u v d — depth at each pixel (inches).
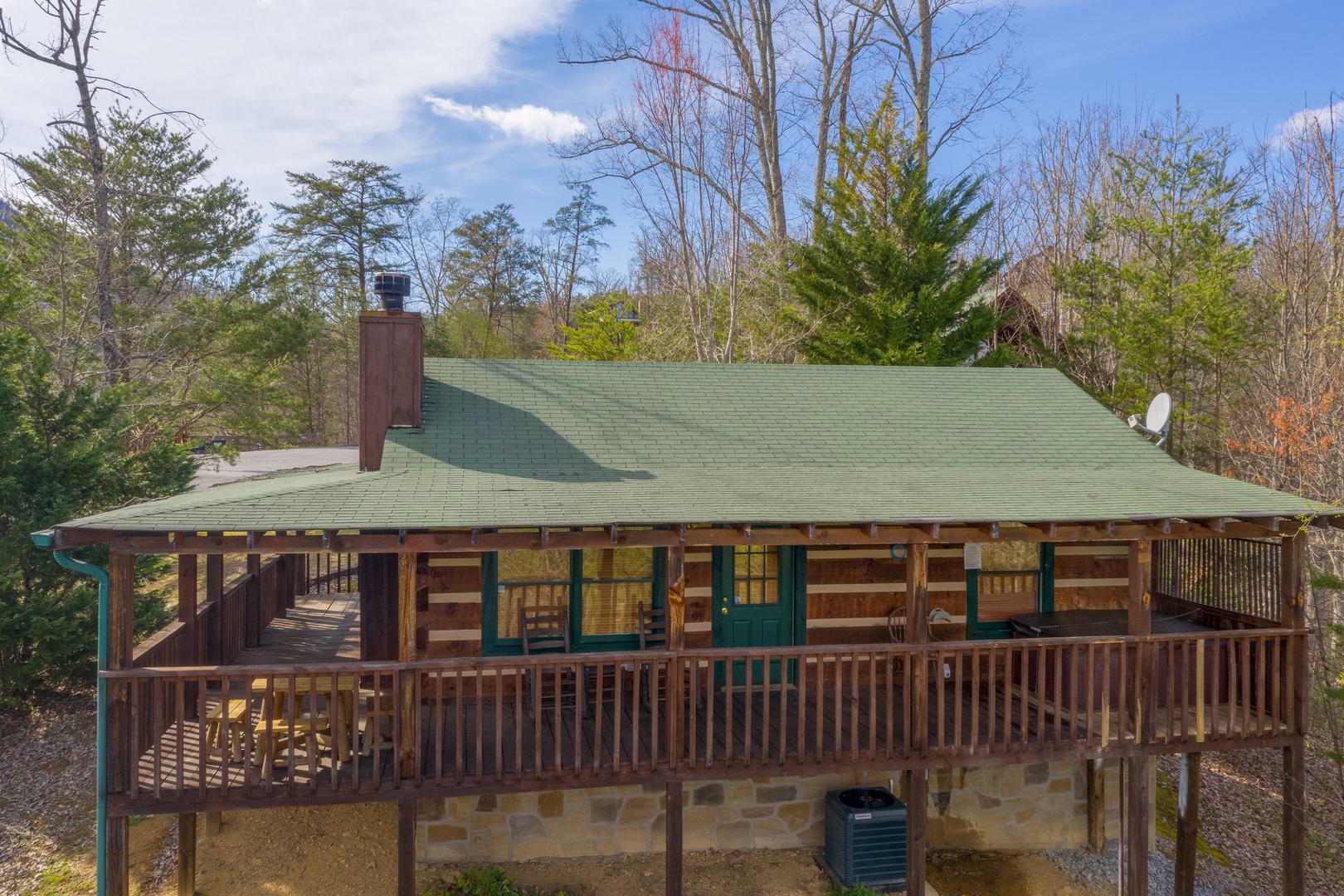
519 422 390.9
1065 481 363.6
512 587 370.6
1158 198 884.6
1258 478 775.7
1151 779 422.0
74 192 807.1
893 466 378.3
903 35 1051.9
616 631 382.3
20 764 461.4
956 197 876.6
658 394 433.7
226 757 276.1
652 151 903.1
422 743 323.9
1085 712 363.6
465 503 293.3
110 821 271.9
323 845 361.4
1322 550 648.4
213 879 339.6
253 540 269.6
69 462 522.9
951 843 389.4
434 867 350.3
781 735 309.1
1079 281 922.1
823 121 1080.2
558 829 358.0
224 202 942.4
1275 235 963.3
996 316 848.9
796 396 446.9
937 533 314.0
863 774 380.5
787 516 291.4
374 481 318.7
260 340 938.1
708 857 366.6
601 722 319.9
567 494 311.7
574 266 1939.0
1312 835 466.0
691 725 305.6
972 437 416.5
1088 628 383.9
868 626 402.9
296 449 1277.1
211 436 1021.8
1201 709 339.6
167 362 844.0
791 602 394.9
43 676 526.9
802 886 348.2
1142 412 836.0
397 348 381.1
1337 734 485.4
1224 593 426.3
